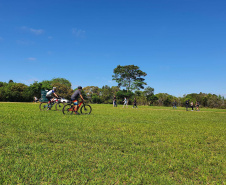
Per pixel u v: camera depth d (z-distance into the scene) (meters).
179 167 3.88
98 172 3.52
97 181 3.13
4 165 3.55
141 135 6.77
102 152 4.64
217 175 3.62
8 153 4.19
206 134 7.41
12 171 3.36
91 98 73.38
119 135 6.55
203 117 15.60
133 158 4.30
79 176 3.33
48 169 3.50
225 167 4.00
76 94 12.54
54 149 4.66
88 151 4.66
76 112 12.67
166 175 3.53
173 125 9.43
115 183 3.13
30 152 4.35
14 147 4.61
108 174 3.44
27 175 3.23
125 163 3.96
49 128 7.11
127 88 69.19
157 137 6.52
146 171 3.65
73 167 3.68
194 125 9.75
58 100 15.21
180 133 7.43
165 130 7.89
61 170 3.51
